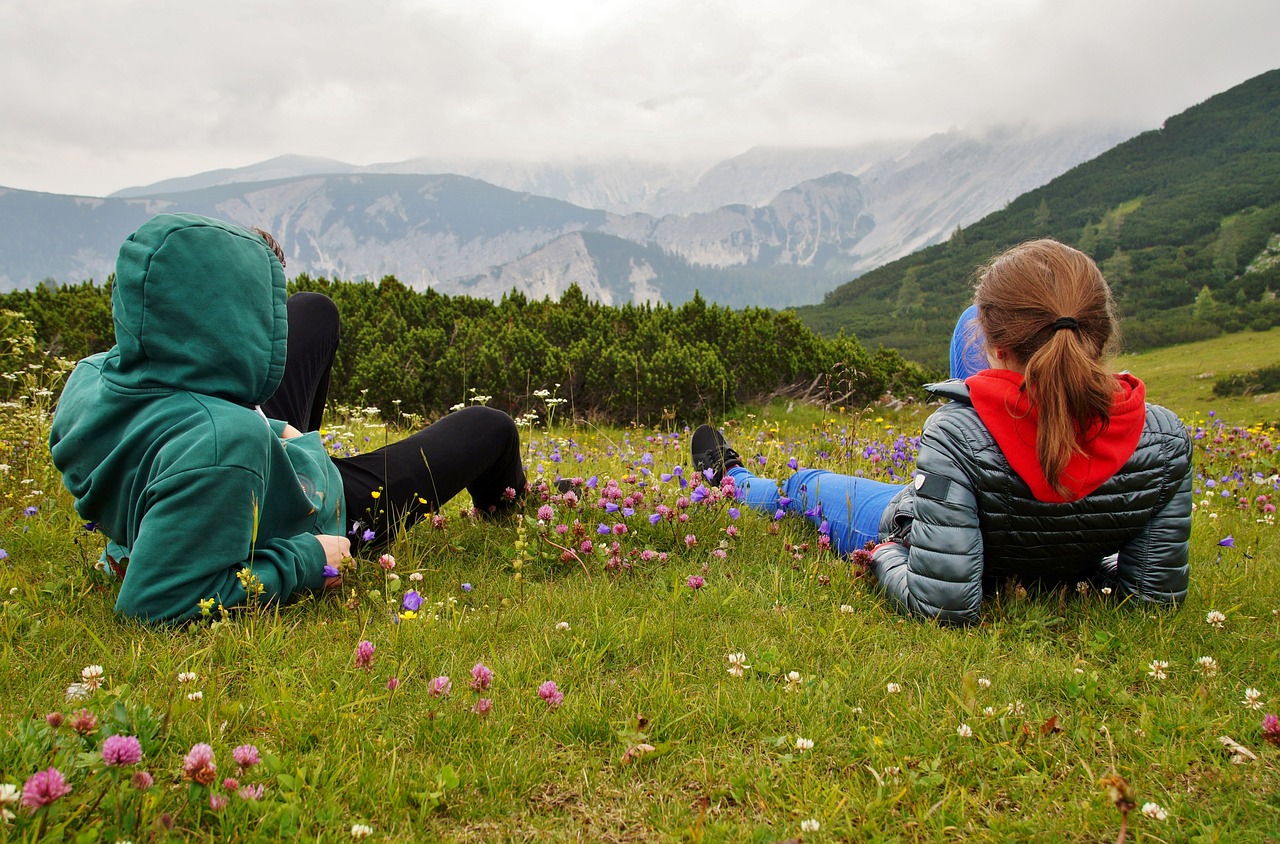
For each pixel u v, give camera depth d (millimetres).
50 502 4105
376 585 3059
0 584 2918
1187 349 124375
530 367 13141
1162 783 1992
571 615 2961
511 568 3467
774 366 16000
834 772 2029
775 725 2223
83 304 12711
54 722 1785
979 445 2805
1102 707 2377
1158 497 2871
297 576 2729
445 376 12516
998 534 2904
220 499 2467
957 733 2150
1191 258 179000
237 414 2527
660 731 2133
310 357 3609
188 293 2490
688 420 13766
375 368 12109
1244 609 3221
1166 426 2826
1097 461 2693
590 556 3537
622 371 13352
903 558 3180
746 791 1918
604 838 1771
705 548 3824
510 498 3896
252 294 2600
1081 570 3129
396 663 2451
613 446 6664
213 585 2547
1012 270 2791
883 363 19859
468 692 2289
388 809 1804
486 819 1815
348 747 1993
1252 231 178875
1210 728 2209
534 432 9211
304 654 2445
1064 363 2559
